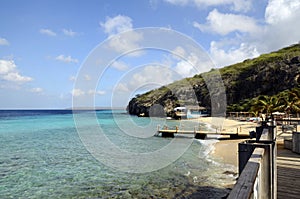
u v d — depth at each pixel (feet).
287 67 151.43
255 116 107.24
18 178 27.86
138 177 26.66
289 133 49.85
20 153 44.60
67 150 47.19
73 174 29.09
